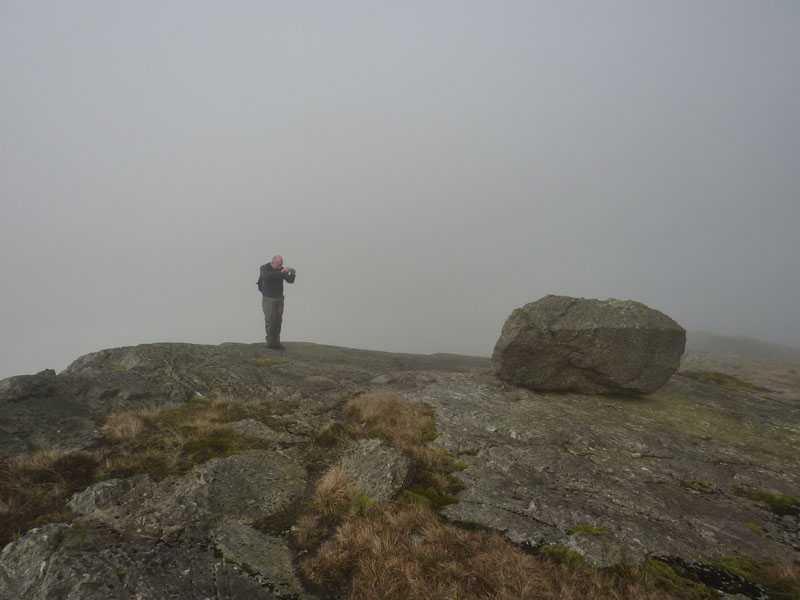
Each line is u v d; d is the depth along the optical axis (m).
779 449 9.24
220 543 5.33
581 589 4.62
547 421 9.66
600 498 6.69
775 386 17.00
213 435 8.24
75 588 4.36
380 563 4.93
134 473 6.76
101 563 4.76
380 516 5.80
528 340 11.85
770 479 7.71
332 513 6.03
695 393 13.51
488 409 10.30
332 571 4.91
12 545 4.96
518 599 4.43
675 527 5.99
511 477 7.26
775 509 6.70
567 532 5.67
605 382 11.98
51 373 10.36
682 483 7.44
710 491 7.22
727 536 5.84
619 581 4.75
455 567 4.84
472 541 5.31
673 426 10.21
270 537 5.61
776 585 4.87
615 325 11.62
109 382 10.58
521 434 8.88
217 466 6.89
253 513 6.04
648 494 6.88
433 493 6.55
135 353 12.56
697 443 9.23
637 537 5.57
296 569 5.02
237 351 15.41
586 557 5.07
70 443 7.70
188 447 7.64
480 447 8.34
